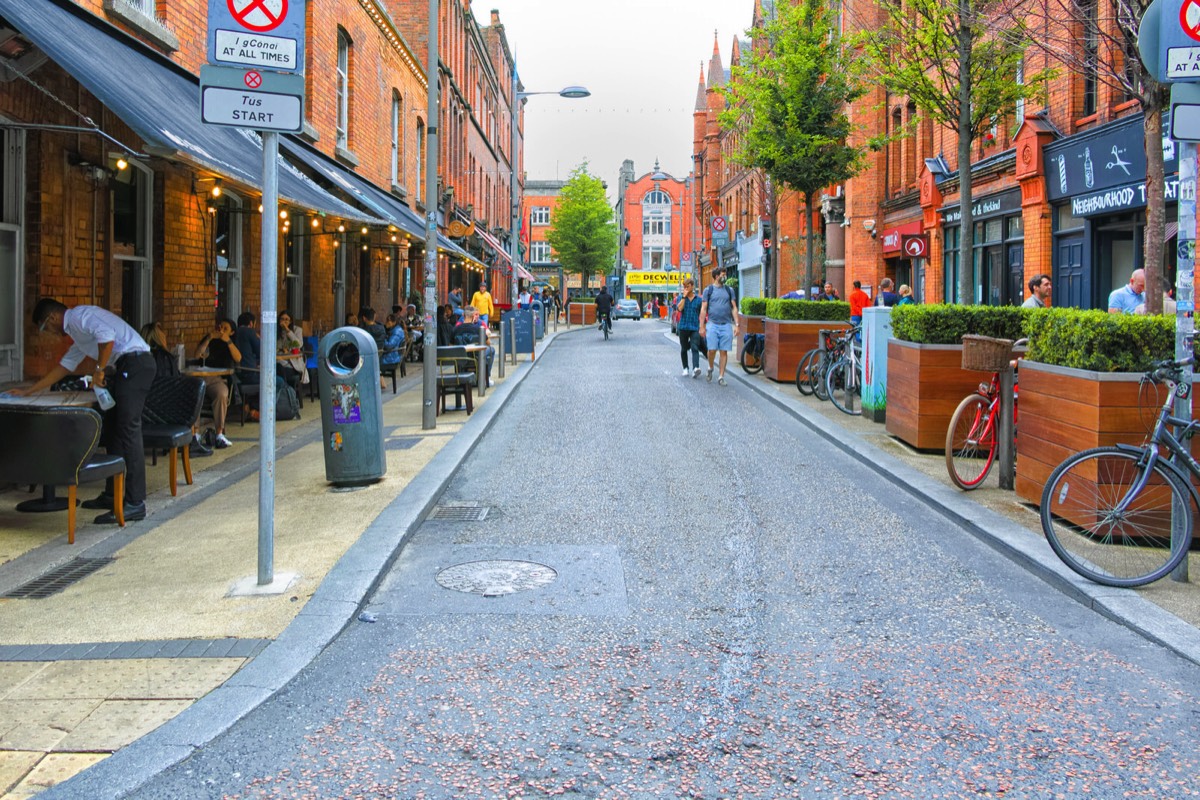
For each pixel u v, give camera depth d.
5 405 6.59
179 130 6.85
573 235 69.06
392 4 29.44
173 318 11.52
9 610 5.30
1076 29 10.20
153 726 3.91
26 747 3.73
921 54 12.63
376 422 8.51
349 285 21.02
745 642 4.96
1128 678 4.52
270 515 5.70
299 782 3.52
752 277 36.91
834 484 8.97
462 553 6.64
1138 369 6.45
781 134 19.81
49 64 8.53
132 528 7.11
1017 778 3.56
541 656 4.75
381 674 4.52
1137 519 6.26
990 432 8.45
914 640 5.01
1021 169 17.50
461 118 36.25
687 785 3.49
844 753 3.75
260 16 5.36
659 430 12.19
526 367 21.36
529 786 3.49
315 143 16.44
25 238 8.60
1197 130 5.73
